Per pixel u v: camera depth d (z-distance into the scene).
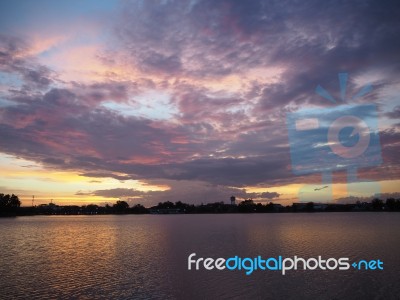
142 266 48.56
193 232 110.94
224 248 65.88
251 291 35.38
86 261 53.62
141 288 36.75
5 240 90.50
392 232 100.75
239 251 61.41
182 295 34.19
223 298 33.34
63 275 42.94
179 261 52.50
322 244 70.62
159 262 51.75
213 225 158.25
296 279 39.88
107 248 70.62
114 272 44.47
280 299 32.72
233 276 41.66
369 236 88.19
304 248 64.44
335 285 37.25
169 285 37.78
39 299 33.12
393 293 34.34
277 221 196.62
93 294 34.66
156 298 33.47
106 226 165.75
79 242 84.12
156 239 88.50
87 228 147.38
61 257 58.31
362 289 35.66
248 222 187.75
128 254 60.88
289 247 66.12
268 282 38.59
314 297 33.41
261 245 69.81
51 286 37.62
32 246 75.81
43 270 46.34
